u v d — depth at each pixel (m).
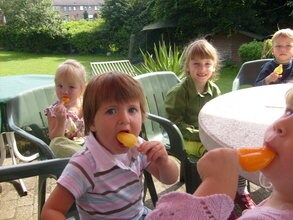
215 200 0.59
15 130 1.83
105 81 1.14
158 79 2.61
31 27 17.84
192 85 2.33
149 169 1.29
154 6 13.48
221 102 1.75
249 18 10.99
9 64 13.41
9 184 2.68
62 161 1.29
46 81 3.11
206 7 11.34
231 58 11.05
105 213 1.16
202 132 1.37
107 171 1.13
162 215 0.62
